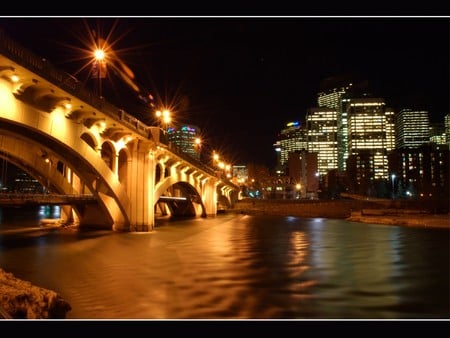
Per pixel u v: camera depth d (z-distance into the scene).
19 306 9.66
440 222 58.56
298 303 13.54
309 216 94.88
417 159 175.00
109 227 37.16
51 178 32.56
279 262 22.39
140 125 34.53
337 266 21.50
